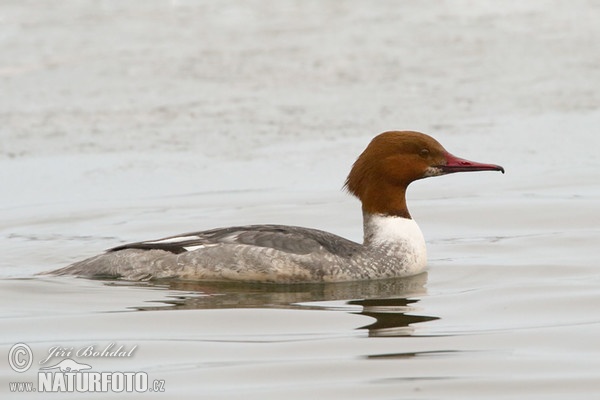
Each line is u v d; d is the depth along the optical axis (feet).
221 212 53.26
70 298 39.63
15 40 81.71
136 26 85.56
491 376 31.53
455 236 49.78
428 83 73.36
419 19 88.07
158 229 51.01
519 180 57.77
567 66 75.61
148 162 60.54
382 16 88.94
